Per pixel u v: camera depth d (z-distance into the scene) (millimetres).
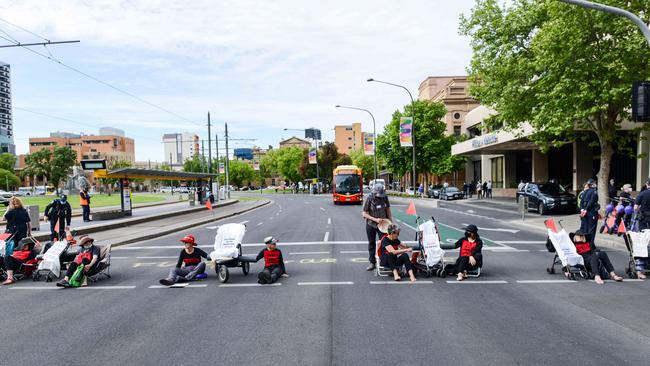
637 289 7477
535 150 35219
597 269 8039
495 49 21609
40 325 6055
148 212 28891
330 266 9898
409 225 18516
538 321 5812
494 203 33656
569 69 16734
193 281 8688
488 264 9852
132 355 4887
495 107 22562
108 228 19125
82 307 6973
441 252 8656
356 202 40000
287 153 93875
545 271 9062
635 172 28078
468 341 5113
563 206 22109
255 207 37875
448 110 57031
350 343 5105
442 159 50188
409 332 5453
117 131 166375
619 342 5027
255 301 7062
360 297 7180
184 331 5652
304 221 21938
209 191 44125
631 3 15836
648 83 9250
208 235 17422
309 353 4828
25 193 88000
